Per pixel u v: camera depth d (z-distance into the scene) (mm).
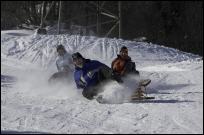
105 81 13844
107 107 12555
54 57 28391
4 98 14570
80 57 14086
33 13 53875
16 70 24250
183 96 14555
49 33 40250
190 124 10188
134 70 14539
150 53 31750
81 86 14289
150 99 13812
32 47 30625
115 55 30438
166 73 21250
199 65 23141
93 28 52875
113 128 9992
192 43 55312
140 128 9906
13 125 10461
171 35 56094
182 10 56219
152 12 57094
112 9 55156
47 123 10641
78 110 12250
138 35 56375
